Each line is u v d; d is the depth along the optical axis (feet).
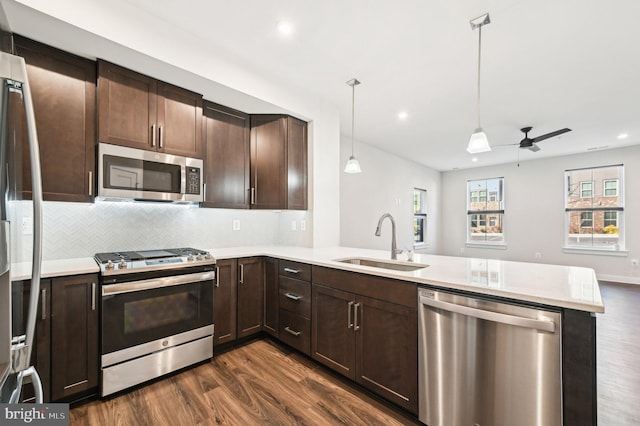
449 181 24.53
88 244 7.39
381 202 17.90
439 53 7.59
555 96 10.13
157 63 6.55
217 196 8.86
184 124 7.78
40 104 5.84
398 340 5.56
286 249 9.77
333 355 6.84
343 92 9.92
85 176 6.38
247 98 8.42
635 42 7.01
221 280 8.04
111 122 6.57
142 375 6.42
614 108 11.15
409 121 12.83
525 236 20.62
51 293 5.44
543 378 3.97
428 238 22.79
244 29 6.70
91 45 5.90
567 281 4.87
